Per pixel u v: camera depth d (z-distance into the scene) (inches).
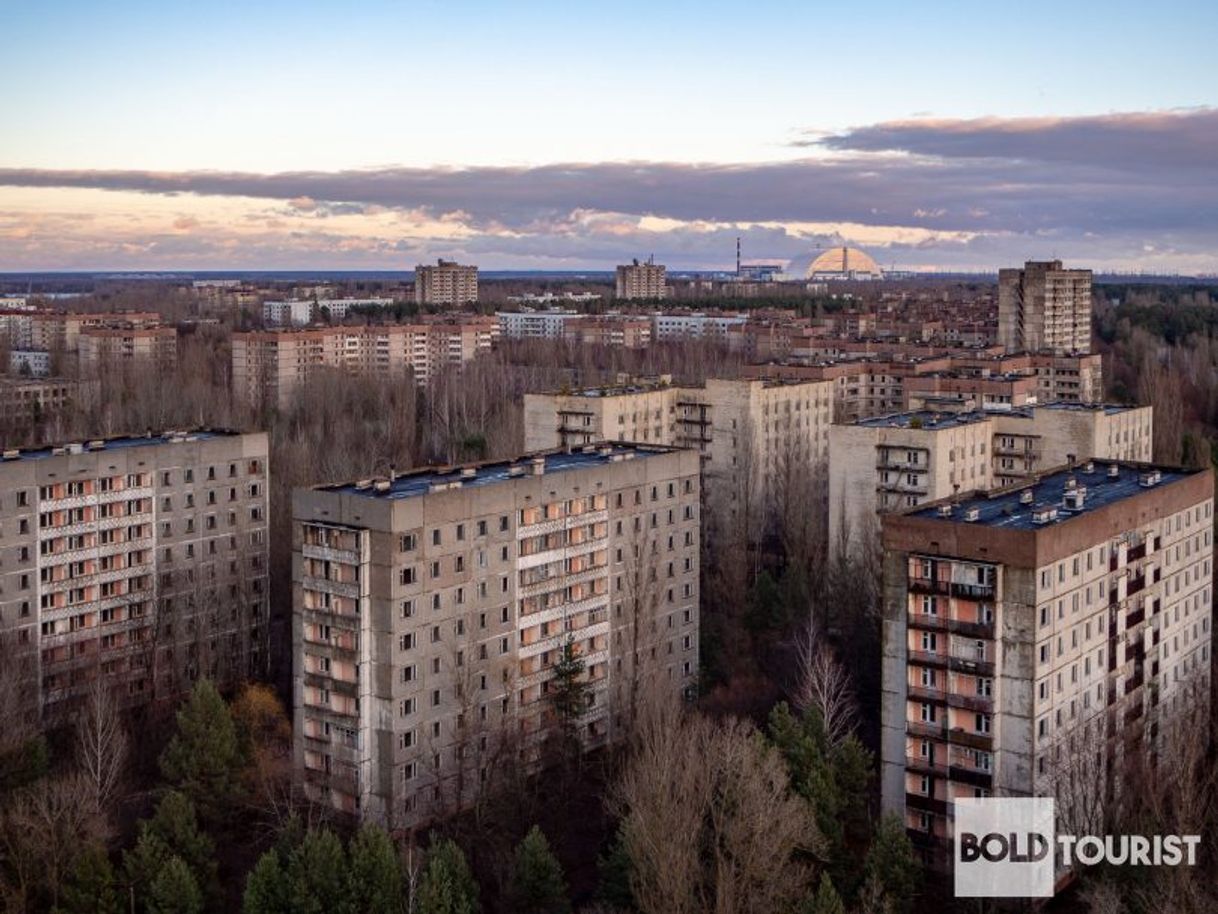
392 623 5428.2
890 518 5123.0
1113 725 5457.7
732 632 7249.0
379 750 5511.8
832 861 4697.3
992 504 5659.5
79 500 6815.9
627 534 6574.8
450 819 5615.2
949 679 5012.3
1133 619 5590.6
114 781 5698.8
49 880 4832.7
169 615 7214.6
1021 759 4911.4
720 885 4215.1
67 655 6801.2
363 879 4532.5
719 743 4911.4
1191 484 6102.4
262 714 6432.1
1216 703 5930.1
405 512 5428.2
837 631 7209.6
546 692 6171.3
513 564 5969.5
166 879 4685.0
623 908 4621.1
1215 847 4542.3
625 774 5236.2
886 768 5216.5
